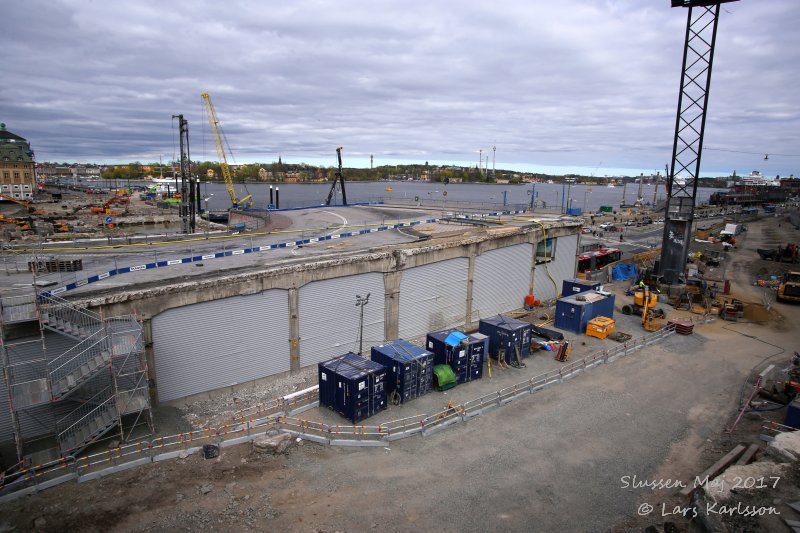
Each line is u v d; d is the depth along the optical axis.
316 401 28.33
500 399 28.34
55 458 21.62
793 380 30.78
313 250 40.25
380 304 36.78
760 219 139.38
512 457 23.02
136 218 105.50
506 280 47.00
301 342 32.78
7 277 30.88
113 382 23.80
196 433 24.39
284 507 19.12
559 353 35.34
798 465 21.00
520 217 65.12
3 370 20.72
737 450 23.27
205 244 46.62
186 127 68.19
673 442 24.66
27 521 18.11
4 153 175.75
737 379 32.53
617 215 147.75
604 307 43.62
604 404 28.61
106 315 24.56
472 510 19.23
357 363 27.69
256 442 23.02
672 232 52.94
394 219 67.62
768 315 46.38
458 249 41.34
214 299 28.30
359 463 22.31
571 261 54.75
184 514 18.58
